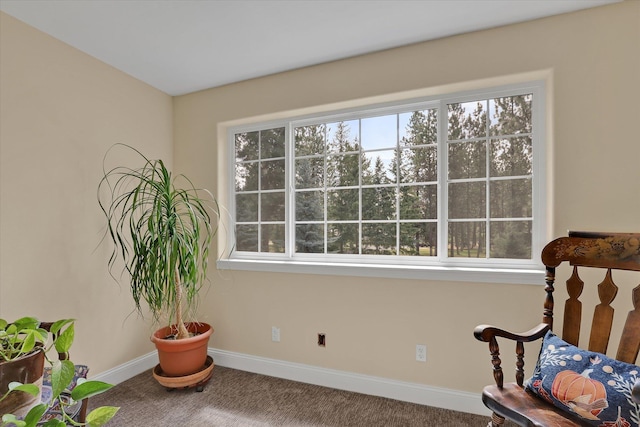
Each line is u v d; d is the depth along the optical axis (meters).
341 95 2.30
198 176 2.80
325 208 2.49
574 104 1.80
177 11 1.78
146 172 2.61
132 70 2.43
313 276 2.37
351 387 2.25
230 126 2.79
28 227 1.87
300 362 2.41
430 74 2.07
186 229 2.23
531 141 1.98
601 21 1.75
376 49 2.17
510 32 1.91
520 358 1.50
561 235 1.82
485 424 1.87
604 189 1.75
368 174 2.38
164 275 2.06
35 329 0.81
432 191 2.21
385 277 2.17
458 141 2.13
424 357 2.08
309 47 2.14
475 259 2.08
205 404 2.10
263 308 2.53
